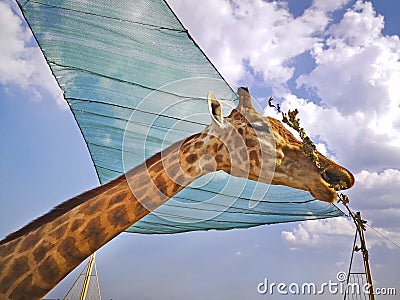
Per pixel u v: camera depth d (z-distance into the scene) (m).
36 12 3.19
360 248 5.63
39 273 1.93
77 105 3.97
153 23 3.21
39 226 2.04
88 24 3.29
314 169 2.64
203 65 3.35
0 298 1.85
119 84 3.73
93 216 2.08
